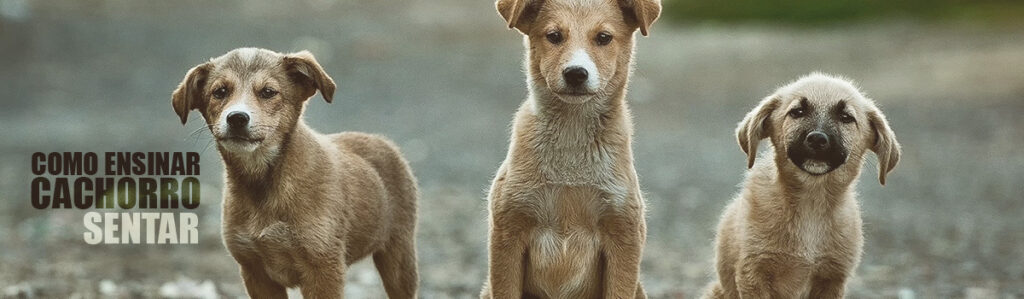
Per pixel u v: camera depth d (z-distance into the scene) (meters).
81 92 27.30
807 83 7.62
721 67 32.72
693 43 38.22
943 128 22.03
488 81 30.36
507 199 7.46
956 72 28.69
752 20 43.94
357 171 8.12
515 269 7.54
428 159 19.48
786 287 7.80
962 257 11.99
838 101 7.47
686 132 23.14
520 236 7.52
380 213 8.27
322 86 7.71
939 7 41.19
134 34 34.44
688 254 12.58
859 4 42.66
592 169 7.40
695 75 31.38
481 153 20.16
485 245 13.14
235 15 38.97
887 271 11.36
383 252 8.61
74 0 38.56
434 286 10.94
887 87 27.39
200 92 7.90
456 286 10.93
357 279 11.54
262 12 39.81
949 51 32.28
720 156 20.14
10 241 12.96
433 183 17.23
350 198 7.91
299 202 7.61
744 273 7.80
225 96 7.68
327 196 7.70
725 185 17.22
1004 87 26.23
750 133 7.72
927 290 10.41
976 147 20.09
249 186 7.66
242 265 7.91
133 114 24.56
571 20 7.33
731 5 45.06
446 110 25.81
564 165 7.42
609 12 7.43
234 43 33.75
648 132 23.17
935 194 16.14
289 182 7.60
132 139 20.86
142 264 11.94
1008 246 12.54
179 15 38.06
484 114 25.31
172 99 7.88
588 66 7.11
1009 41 33.31
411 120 24.28
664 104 27.03
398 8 43.34
